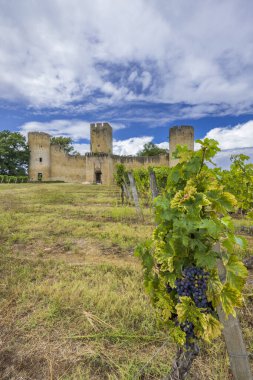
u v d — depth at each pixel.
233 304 1.65
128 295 3.35
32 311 3.10
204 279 1.66
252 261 4.50
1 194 19.53
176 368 1.82
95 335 2.60
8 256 5.13
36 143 54.03
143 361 2.27
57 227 7.71
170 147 51.47
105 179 51.12
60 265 4.60
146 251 2.05
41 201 15.08
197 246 1.66
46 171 54.34
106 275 4.11
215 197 1.77
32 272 4.29
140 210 9.48
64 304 3.20
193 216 1.58
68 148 68.94
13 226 7.91
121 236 6.50
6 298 3.39
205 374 2.14
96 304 3.21
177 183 1.95
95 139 55.25
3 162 51.47
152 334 2.63
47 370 2.23
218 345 2.45
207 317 1.65
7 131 52.91
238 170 6.04
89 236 6.71
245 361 1.78
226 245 1.68
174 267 1.73
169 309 1.85
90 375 2.17
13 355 2.40
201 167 1.89
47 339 2.60
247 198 6.09
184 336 1.66
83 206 12.93
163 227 1.83
